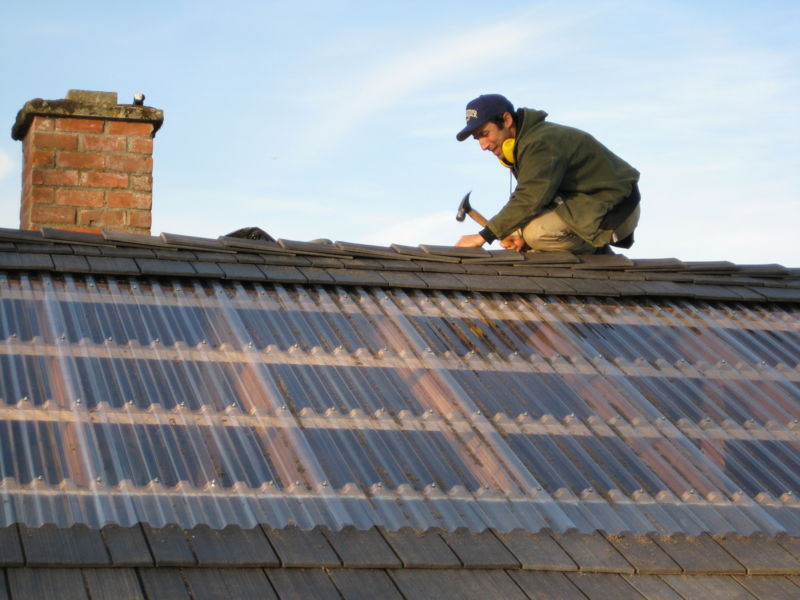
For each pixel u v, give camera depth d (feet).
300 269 18.42
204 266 17.75
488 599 10.87
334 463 13.14
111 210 26.86
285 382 14.87
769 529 13.02
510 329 17.67
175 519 11.37
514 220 20.17
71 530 10.79
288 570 10.87
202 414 13.73
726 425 15.55
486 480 13.26
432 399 15.08
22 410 13.07
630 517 12.90
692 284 20.33
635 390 16.12
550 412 15.20
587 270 20.08
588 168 20.68
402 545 11.53
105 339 15.14
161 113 27.40
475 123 20.45
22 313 15.48
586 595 11.22
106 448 12.57
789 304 20.44
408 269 19.08
